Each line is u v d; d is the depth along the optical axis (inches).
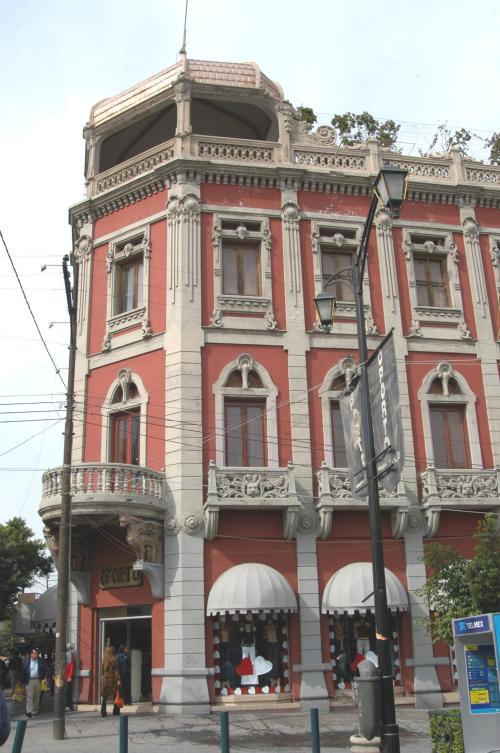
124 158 1259.8
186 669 834.8
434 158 1123.9
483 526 759.1
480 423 1015.0
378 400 554.6
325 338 1000.2
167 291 989.8
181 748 625.0
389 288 1039.6
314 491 932.6
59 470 887.1
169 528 889.5
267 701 853.2
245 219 1026.1
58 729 684.7
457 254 1083.3
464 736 488.7
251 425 957.8
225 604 839.7
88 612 943.0
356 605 859.4
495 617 473.7
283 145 1074.1
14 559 1589.6
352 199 1075.9
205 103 1170.6
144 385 971.9
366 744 486.6
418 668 887.7
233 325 978.1
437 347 1031.0
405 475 958.4
